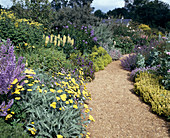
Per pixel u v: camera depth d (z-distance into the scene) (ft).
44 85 10.56
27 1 32.96
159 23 175.42
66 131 8.21
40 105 8.72
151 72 19.43
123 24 53.93
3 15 21.76
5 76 7.48
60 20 34.55
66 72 16.31
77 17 42.19
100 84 18.19
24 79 9.25
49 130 7.84
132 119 11.97
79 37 26.73
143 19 184.96
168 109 11.98
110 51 32.42
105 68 25.23
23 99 8.53
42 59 16.96
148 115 12.58
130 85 18.48
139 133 10.50
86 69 19.19
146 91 15.01
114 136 10.04
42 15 32.45
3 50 8.81
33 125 7.75
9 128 6.79
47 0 33.37
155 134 10.43
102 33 35.86
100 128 10.67
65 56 21.13
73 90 12.62
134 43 45.34
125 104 14.08
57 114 8.71
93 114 12.14
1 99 8.02
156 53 22.79
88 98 13.80
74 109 9.72
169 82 15.64
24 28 20.33
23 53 16.67
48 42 21.98
